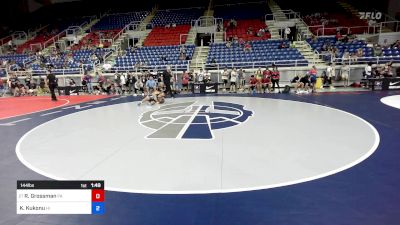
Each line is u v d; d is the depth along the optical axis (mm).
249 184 4133
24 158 5578
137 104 12742
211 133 7148
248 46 20344
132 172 4715
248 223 3145
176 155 5527
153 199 3764
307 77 15195
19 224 3291
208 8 31250
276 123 8062
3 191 4129
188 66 19000
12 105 13781
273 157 5266
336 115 8945
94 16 33406
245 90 16875
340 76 17016
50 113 11070
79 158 5492
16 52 27016
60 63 22453
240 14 28734
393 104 10562
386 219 3164
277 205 3521
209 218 3268
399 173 4402
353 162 4910
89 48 24531
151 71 19281
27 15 34625
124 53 23016
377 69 16062
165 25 27703
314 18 25812
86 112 10969
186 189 4031
